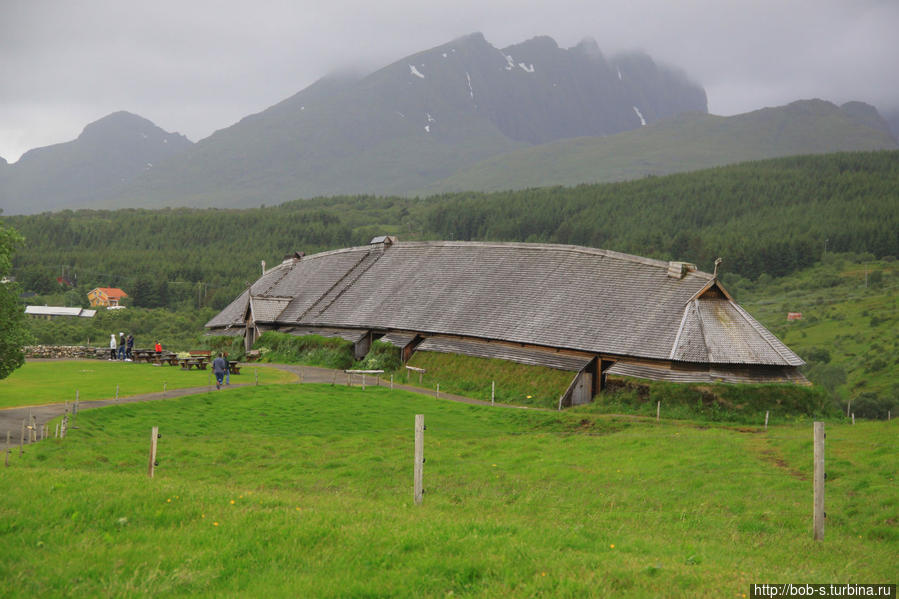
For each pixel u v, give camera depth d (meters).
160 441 37.19
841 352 151.38
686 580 14.66
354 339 81.88
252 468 32.53
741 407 55.06
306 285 100.88
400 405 51.91
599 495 26.81
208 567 14.99
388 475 31.00
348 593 13.73
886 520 22.11
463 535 17.72
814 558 18.44
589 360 63.50
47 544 16.45
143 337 144.12
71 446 33.31
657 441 37.03
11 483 22.34
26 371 62.56
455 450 37.03
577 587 13.89
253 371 68.75
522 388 64.06
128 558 15.46
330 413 46.94
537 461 33.69
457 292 80.88
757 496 25.72
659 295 65.69
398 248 97.56
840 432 37.59
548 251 80.00
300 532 17.16
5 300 46.69
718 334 60.22
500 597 13.62
